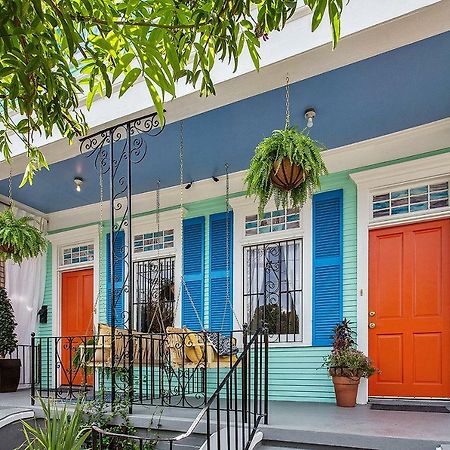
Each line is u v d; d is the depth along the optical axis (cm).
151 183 664
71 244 786
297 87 441
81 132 224
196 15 149
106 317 721
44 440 349
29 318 772
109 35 164
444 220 494
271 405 503
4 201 736
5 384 677
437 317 491
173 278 666
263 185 387
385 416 426
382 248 525
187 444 398
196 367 477
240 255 610
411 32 338
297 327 562
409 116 482
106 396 541
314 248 557
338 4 143
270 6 156
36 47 129
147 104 446
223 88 405
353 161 542
